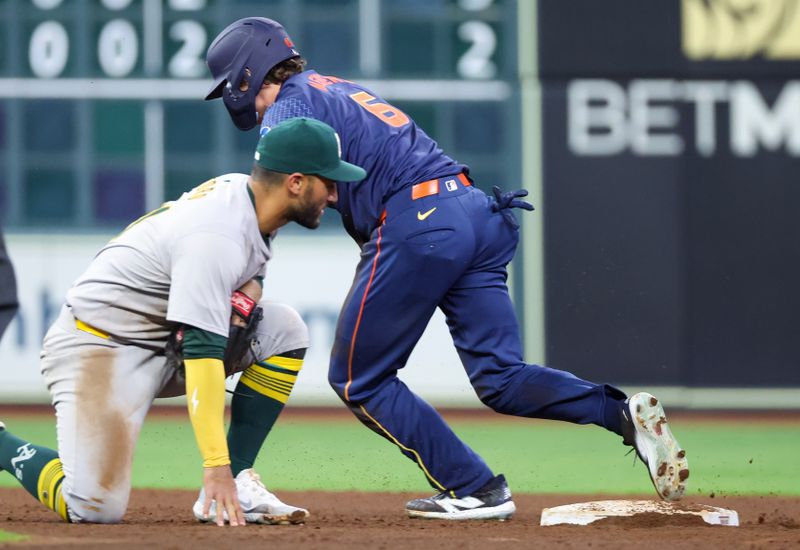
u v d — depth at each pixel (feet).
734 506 58.03
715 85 133.08
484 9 133.80
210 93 49.90
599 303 132.46
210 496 42.73
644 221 132.87
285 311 48.19
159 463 84.23
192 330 42.45
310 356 132.46
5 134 132.05
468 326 48.19
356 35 132.98
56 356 44.57
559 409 47.19
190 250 42.47
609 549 38.01
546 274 132.77
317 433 109.40
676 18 132.87
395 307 46.70
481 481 48.32
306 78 48.67
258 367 47.60
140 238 44.06
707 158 133.18
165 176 132.67
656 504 48.60
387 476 77.82
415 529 44.32
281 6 132.77
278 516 45.91
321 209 44.75
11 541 38.17
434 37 133.69
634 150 133.18
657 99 133.18
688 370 132.46
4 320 57.16
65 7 131.64
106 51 132.05
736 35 132.77
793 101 132.77
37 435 103.76
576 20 133.18
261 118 49.90
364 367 47.50
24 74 131.95
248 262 44.16
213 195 43.83
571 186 133.18
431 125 133.80
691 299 132.67
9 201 132.26
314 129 43.86
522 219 133.18
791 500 61.26
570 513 46.75
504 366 47.88
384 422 47.78
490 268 48.26
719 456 92.73
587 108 133.18
